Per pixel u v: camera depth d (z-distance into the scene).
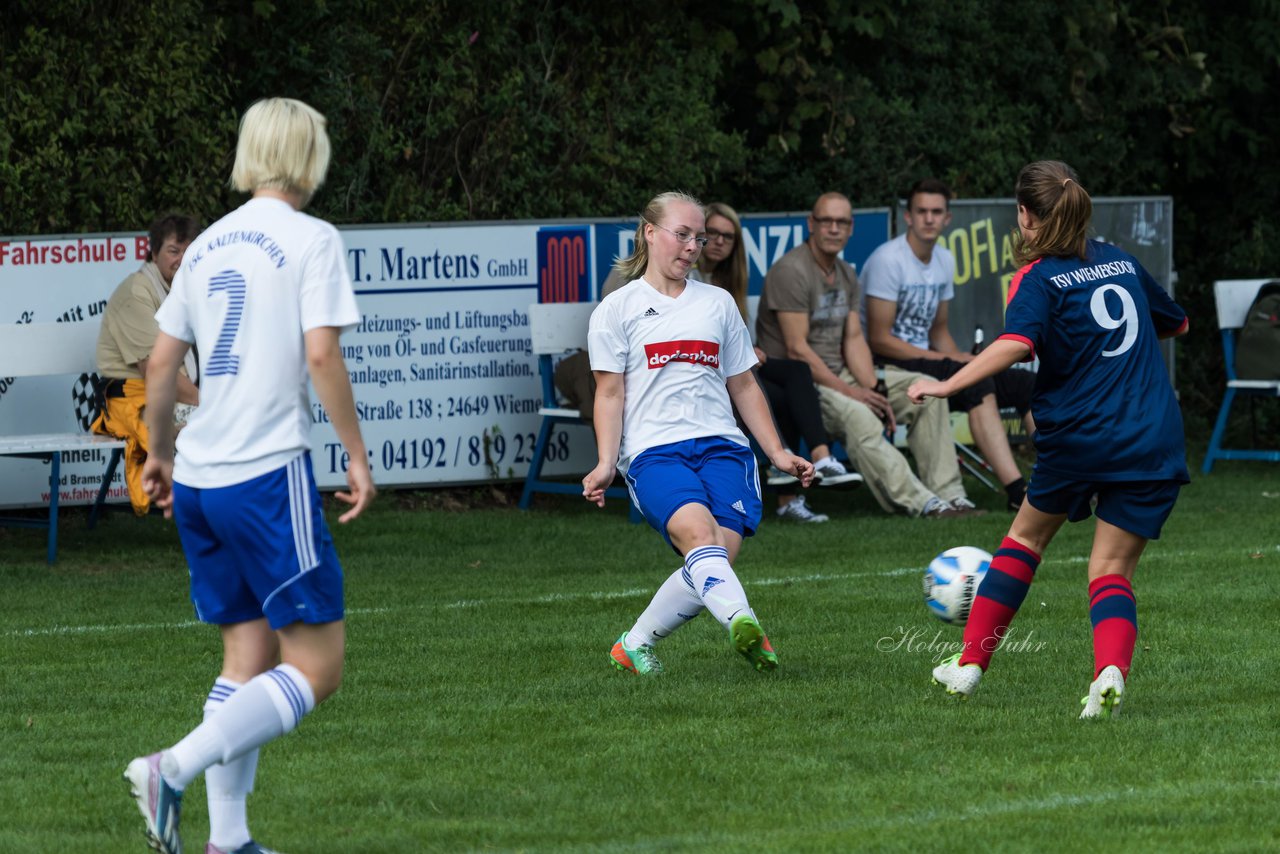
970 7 55.88
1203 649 24.97
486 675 23.92
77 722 21.05
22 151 41.19
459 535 39.47
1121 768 18.14
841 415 41.50
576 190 49.75
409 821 16.44
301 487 14.56
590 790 17.53
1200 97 60.47
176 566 35.44
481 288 43.75
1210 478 49.25
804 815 16.45
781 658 24.88
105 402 35.91
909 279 43.66
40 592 31.98
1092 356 20.23
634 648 24.06
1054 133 58.81
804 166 55.38
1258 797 16.88
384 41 46.91
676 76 50.66
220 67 45.41
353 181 46.31
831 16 53.03
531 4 49.56
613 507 44.38
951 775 17.95
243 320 14.59
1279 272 61.44
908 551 36.09
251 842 14.93
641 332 23.36
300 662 14.77
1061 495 20.91
